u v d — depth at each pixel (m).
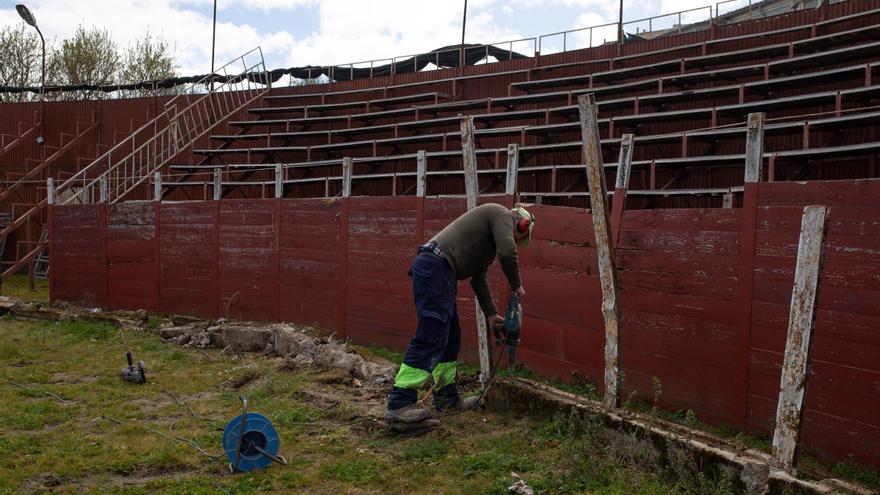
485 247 6.11
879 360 5.17
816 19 14.98
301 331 10.20
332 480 5.05
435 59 22.22
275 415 6.60
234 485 4.91
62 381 8.22
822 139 12.96
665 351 6.89
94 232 15.30
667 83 15.35
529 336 8.38
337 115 22.05
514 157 8.42
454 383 6.66
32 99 35.25
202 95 23.81
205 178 21.73
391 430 6.04
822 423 5.50
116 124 24.86
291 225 11.98
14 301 13.63
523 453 5.50
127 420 6.57
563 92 16.56
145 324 12.45
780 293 5.90
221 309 13.16
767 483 4.34
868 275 5.25
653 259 7.01
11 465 5.28
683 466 4.87
